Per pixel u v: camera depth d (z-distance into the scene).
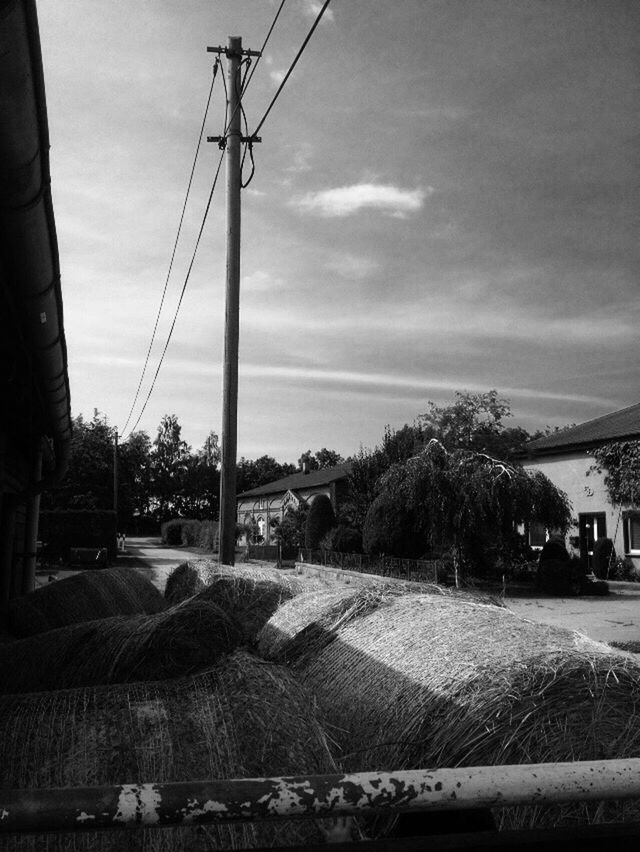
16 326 5.30
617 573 21.64
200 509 91.81
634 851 1.24
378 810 1.15
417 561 19.77
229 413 12.34
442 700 3.54
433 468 20.00
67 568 29.22
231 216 12.66
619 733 3.26
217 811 1.10
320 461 93.94
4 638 6.54
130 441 80.12
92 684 3.96
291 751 2.59
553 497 20.08
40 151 3.66
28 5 2.73
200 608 4.13
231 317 12.53
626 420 24.39
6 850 2.13
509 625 4.06
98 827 1.06
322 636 4.80
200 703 2.72
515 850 1.20
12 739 2.49
